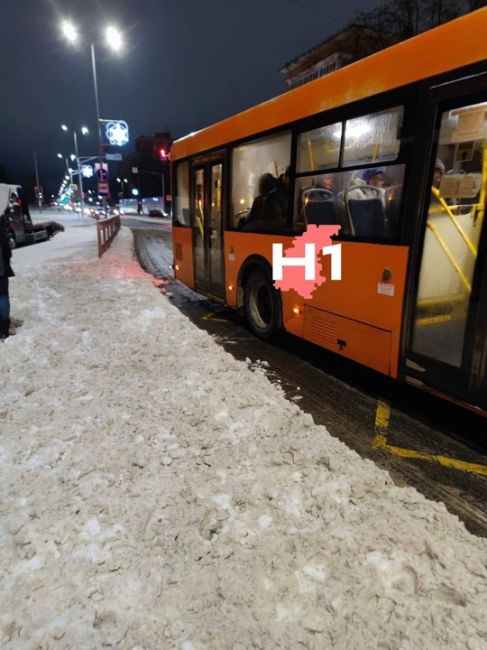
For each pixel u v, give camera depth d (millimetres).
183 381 4293
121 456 3023
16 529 2350
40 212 69500
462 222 3129
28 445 3154
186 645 1739
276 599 1928
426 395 4363
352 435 3590
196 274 8055
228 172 6344
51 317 6895
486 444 3459
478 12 2947
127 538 2293
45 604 1921
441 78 3172
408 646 1721
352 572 2051
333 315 4520
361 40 21688
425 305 3477
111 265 13234
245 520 2402
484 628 1788
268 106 5273
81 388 4148
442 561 2102
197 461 2973
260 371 4965
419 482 2969
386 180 3719
